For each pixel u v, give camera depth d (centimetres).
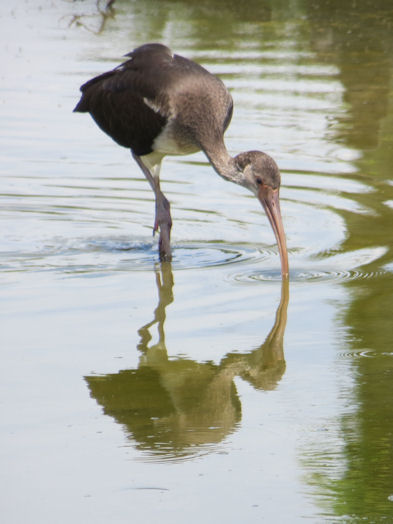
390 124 1848
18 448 720
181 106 1247
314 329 968
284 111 1939
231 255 1225
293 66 2358
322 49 2558
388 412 783
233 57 2441
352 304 1035
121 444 728
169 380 848
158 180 1302
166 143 1280
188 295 1071
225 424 765
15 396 812
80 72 2267
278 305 1037
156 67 1280
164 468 691
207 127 1241
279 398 816
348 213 1377
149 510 633
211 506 638
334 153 1667
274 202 1177
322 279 1120
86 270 1164
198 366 880
